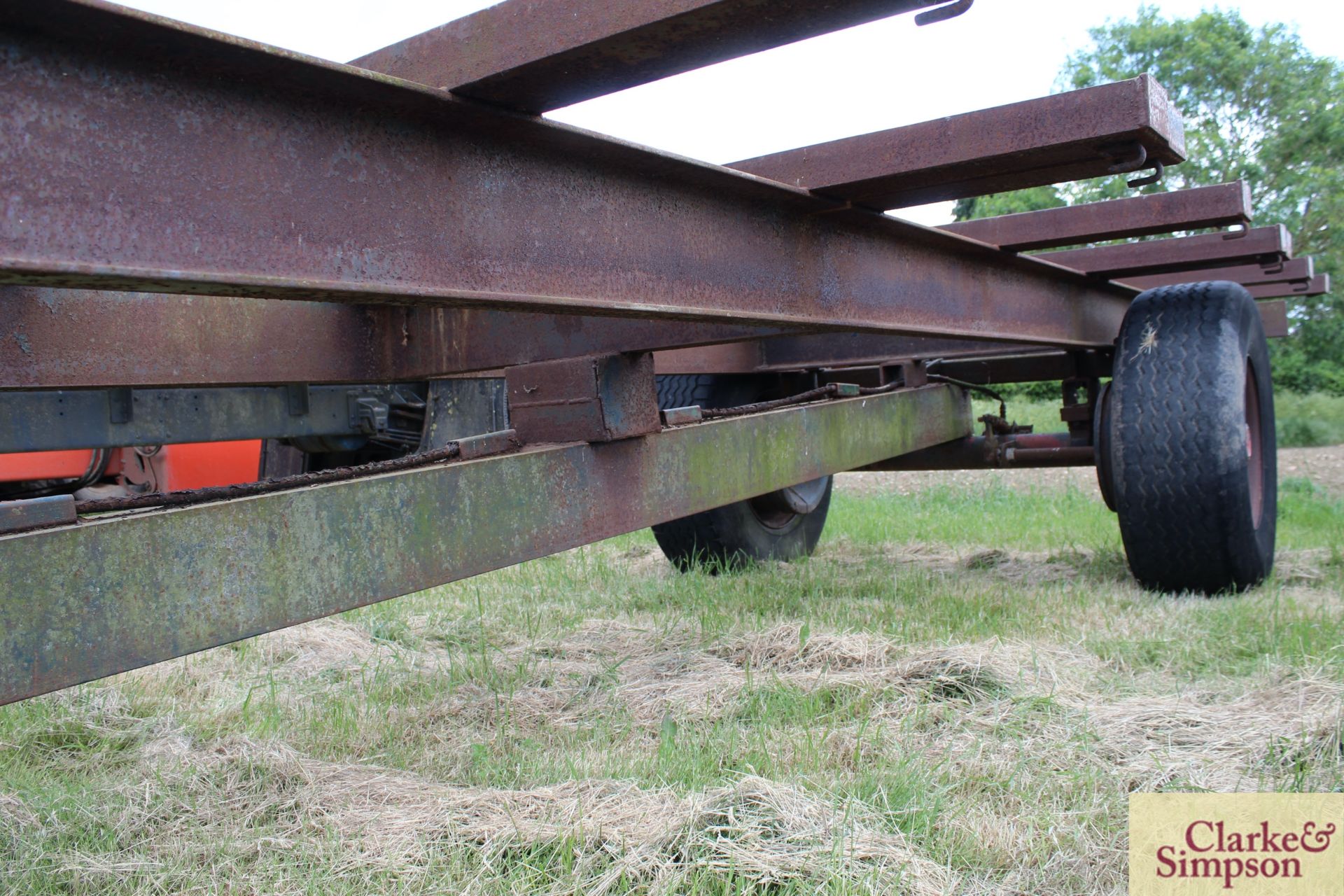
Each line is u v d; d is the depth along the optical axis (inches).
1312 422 698.8
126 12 45.3
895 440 169.2
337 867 79.1
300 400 150.6
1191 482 169.6
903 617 160.6
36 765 109.2
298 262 57.2
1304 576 197.2
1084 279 185.5
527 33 61.1
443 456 86.8
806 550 249.4
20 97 45.6
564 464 92.6
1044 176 100.0
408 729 116.1
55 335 98.5
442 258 65.6
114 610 59.8
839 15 57.7
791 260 100.2
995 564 231.6
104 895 77.7
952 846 78.9
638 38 58.5
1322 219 998.4
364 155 61.1
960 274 136.6
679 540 221.9
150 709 128.0
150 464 210.5
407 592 77.9
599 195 78.0
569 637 161.0
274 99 56.2
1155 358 175.6
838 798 88.3
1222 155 1032.8
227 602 65.8
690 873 74.1
